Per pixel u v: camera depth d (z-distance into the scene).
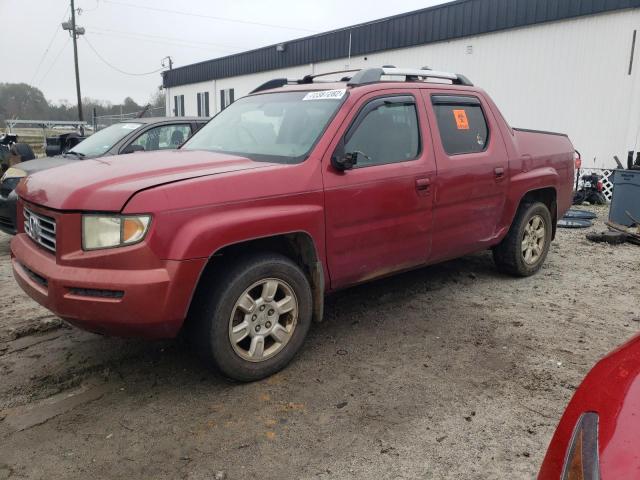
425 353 3.85
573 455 1.63
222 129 4.46
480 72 14.60
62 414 3.08
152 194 2.90
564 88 12.75
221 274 3.18
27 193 3.41
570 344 4.00
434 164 4.31
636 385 1.74
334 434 2.88
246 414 3.07
